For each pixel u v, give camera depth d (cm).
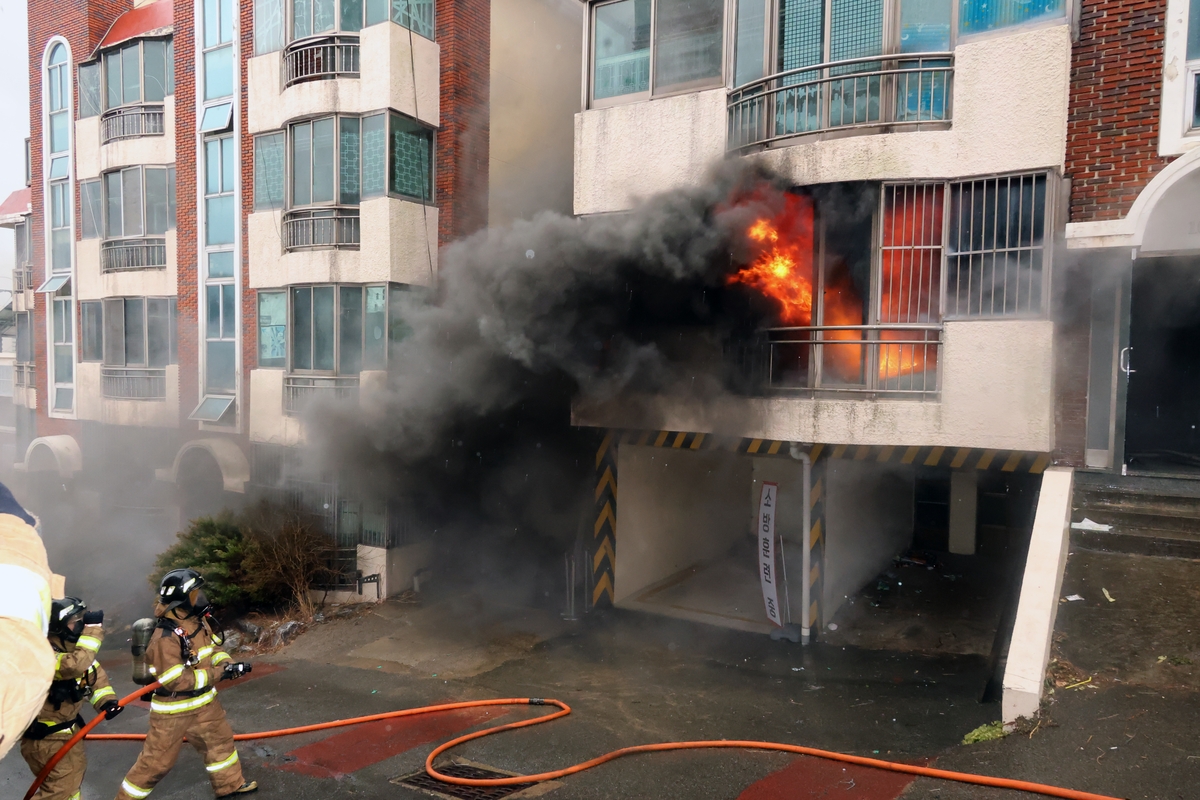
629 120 893
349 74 1144
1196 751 439
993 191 719
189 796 503
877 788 467
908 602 1002
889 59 734
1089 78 712
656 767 532
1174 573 619
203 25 1345
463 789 508
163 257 1485
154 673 462
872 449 838
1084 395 743
